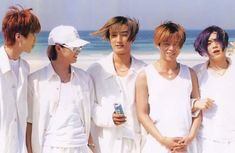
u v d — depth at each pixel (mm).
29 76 5520
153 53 38469
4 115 5043
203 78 5934
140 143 6059
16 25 5031
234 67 5824
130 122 5988
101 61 6148
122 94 5973
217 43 5773
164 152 5605
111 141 5953
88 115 5691
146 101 5828
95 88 6059
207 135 5758
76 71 5707
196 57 32469
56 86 5492
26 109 5316
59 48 5477
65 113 5441
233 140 5652
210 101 5656
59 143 5348
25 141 5340
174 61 5758
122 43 5895
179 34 5527
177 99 5680
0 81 5039
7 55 5133
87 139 5711
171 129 5629
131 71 6016
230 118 5676
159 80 5738
